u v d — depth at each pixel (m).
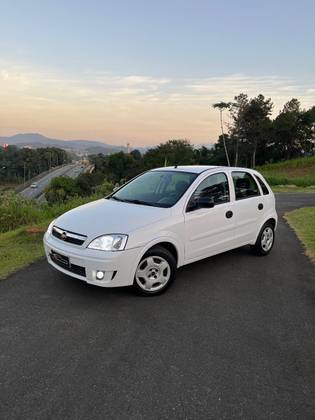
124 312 4.13
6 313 4.05
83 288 4.79
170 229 4.60
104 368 3.08
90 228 4.34
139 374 3.01
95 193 15.33
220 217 5.38
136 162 83.12
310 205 15.23
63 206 11.66
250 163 78.06
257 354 3.37
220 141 81.12
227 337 3.65
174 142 83.69
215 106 68.19
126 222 4.39
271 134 69.81
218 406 2.67
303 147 75.19
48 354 3.27
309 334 3.77
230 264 6.04
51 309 4.17
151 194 5.30
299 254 6.75
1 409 2.58
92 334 3.63
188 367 3.13
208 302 4.48
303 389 2.90
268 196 6.54
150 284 4.52
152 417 2.54
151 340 3.54
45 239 4.80
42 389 2.79
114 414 2.56
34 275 5.26
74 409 2.59
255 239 6.27
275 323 3.98
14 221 9.88
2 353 3.27
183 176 5.42
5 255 6.31
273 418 2.58
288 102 74.56
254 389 2.88
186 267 5.84
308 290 4.97
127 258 4.18
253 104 67.44
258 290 4.92
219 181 5.58
